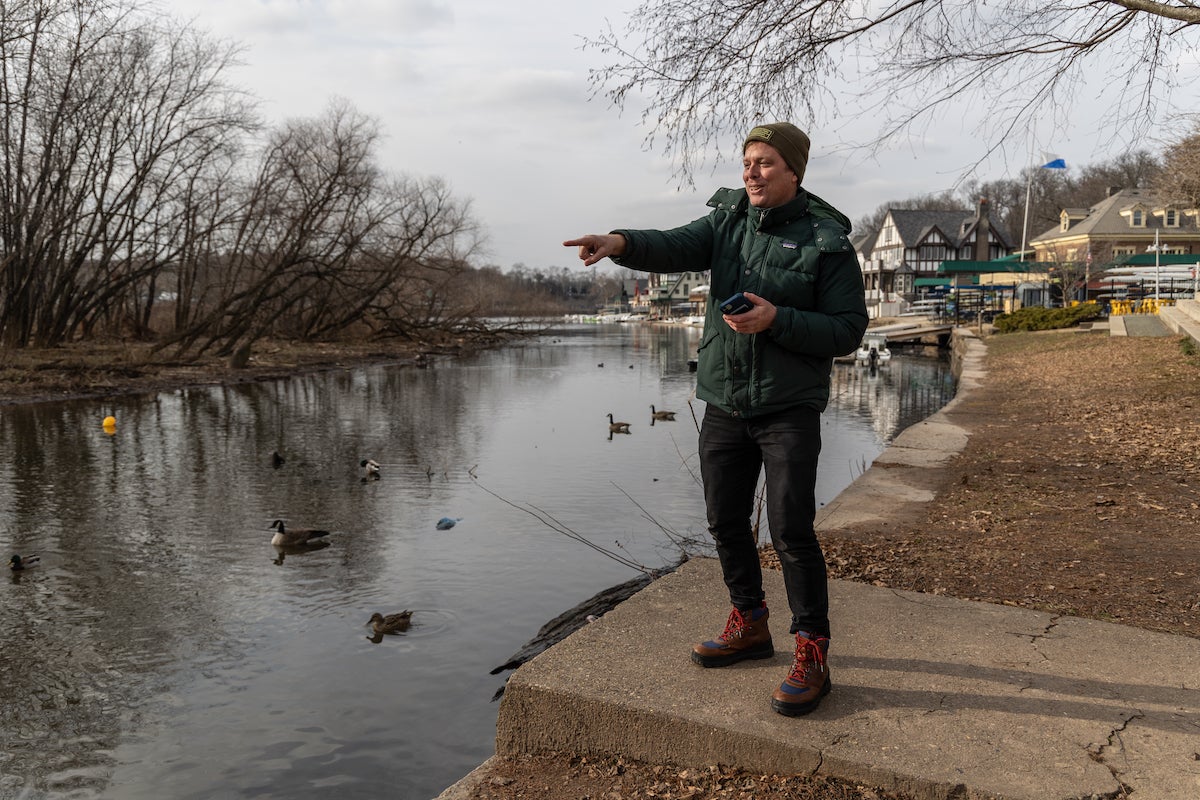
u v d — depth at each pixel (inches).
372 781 182.7
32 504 455.5
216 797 178.2
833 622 141.4
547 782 108.3
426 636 264.5
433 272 1872.5
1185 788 90.0
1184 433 405.7
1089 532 233.5
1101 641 132.3
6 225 1120.8
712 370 110.4
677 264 113.0
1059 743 100.0
